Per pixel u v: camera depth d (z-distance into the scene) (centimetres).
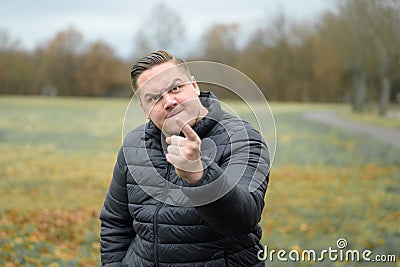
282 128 3003
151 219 232
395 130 2880
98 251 662
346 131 2833
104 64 7669
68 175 1509
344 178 1406
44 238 712
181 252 229
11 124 2956
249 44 7312
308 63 7294
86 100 5775
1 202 1046
